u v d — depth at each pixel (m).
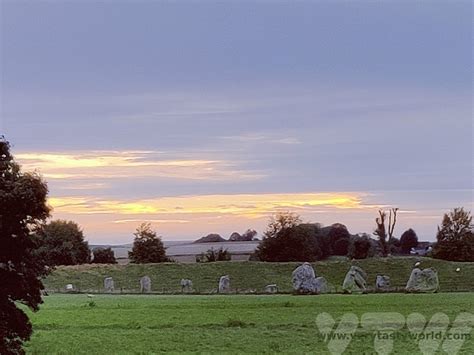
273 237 129.75
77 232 129.62
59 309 68.25
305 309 65.00
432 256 124.75
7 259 35.62
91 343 46.69
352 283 92.38
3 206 34.66
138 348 44.84
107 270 113.88
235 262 117.19
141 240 134.25
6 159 35.97
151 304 73.75
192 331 51.66
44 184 35.88
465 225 122.69
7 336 35.72
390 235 140.50
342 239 144.50
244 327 53.28
